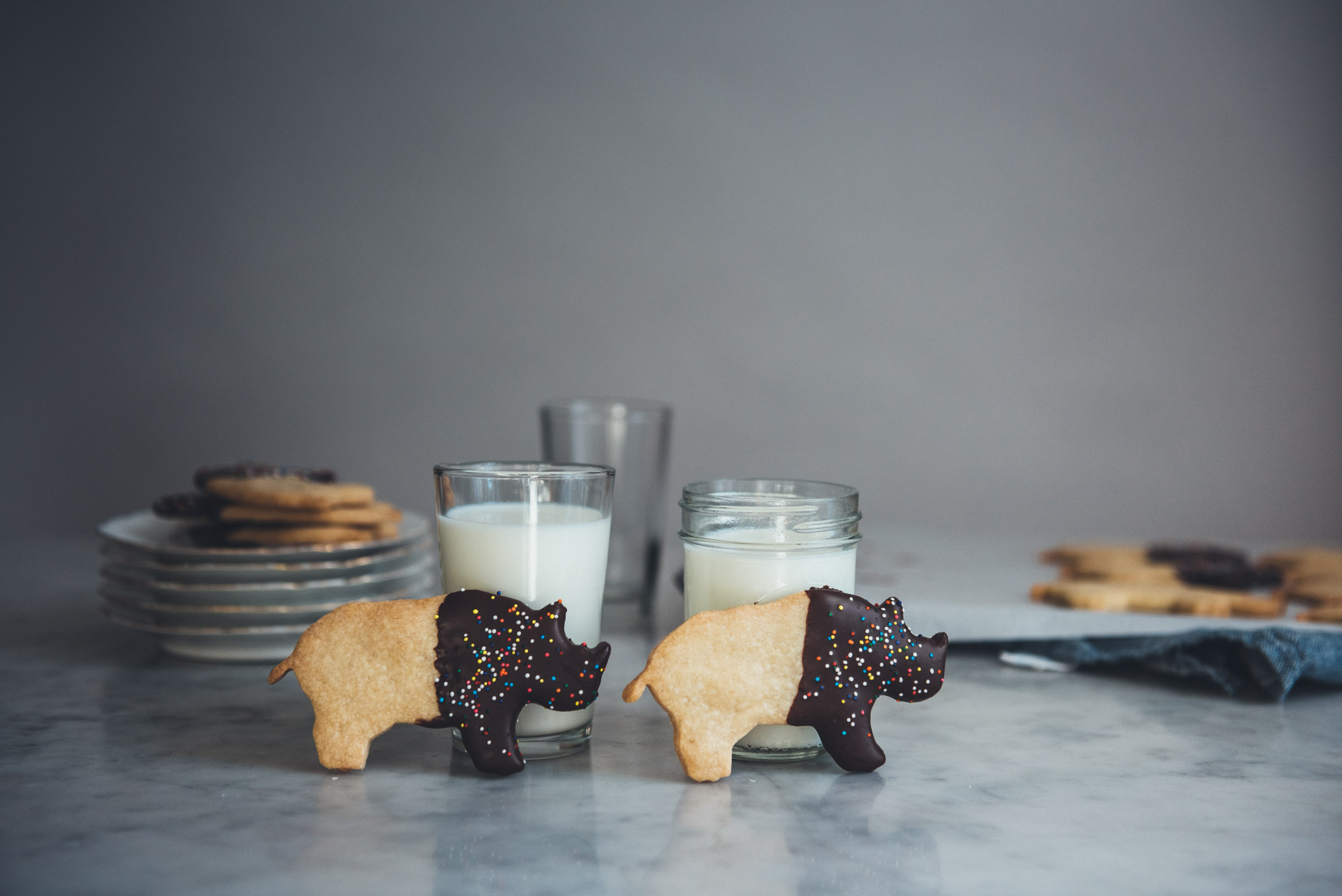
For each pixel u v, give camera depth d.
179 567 0.93
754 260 2.51
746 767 0.73
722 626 0.69
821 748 0.75
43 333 2.54
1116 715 0.86
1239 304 2.47
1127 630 1.00
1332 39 2.40
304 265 2.54
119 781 0.69
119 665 0.97
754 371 2.53
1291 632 0.91
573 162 2.51
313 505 0.96
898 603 0.72
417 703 0.69
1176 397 2.49
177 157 2.52
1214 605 1.04
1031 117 2.46
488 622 0.69
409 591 1.03
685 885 0.55
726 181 2.50
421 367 2.56
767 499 0.74
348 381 2.56
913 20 2.46
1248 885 0.56
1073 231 2.47
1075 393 2.51
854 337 2.52
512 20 2.49
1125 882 0.56
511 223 2.53
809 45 2.47
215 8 2.49
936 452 2.53
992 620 1.03
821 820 0.64
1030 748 0.77
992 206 2.48
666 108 2.49
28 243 2.53
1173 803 0.67
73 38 2.49
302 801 0.66
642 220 2.52
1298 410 2.47
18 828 0.61
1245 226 2.45
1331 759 0.76
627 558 1.20
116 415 2.56
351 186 2.52
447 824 0.62
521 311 2.54
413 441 2.58
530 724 0.72
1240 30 2.41
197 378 2.56
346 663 0.70
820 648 0.69
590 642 0.74
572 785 0.69
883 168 2.49
